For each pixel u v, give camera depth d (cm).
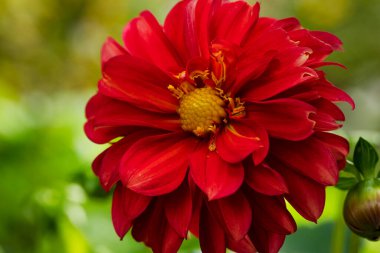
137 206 46
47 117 74
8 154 69
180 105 48
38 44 116
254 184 45
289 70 45
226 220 45
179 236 46
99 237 64
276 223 45
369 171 48
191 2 48
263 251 46
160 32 49
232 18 48
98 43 119
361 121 129
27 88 115
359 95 130
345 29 128
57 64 117
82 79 117
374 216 47
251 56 46
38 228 61
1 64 114
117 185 47
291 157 45
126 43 50
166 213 46
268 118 46
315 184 45
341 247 54
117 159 47
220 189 44
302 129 44
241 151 44
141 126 48
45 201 61
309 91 45
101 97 49
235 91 46
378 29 129
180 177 46
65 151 68
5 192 68
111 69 48
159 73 48
